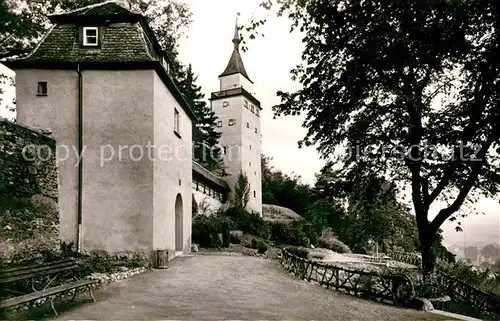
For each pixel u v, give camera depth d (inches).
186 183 751.1
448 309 427.5
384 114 500.1
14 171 423.8
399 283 390.6
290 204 2043.6
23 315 258.7
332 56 499.8
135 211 526.0
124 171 534.0
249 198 1581.0
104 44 567.8
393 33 426.9
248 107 1711.4
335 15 455.5
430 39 431.5
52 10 721.6
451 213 496.7
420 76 486.6
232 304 330.0
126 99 546.0
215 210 1278.3
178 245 710.5
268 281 467.5
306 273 522.0
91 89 548.7
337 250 1403.8
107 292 353.1
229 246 979.3
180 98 679.7
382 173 525.0
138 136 539.8
